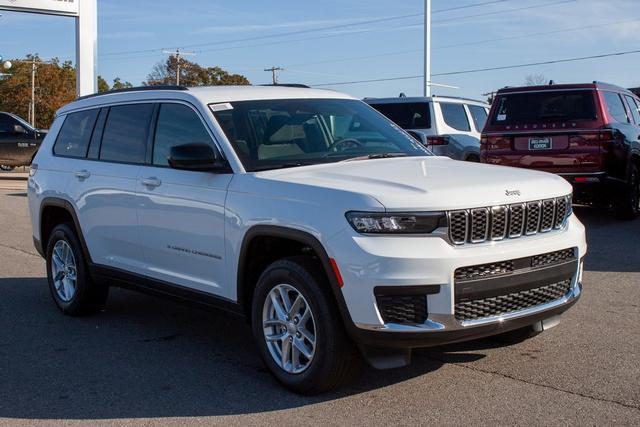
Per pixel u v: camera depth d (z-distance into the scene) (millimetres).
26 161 22016
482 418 4207
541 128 10844
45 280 8367
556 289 4805
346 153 5500
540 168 10898
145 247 5820
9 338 6090
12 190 19250
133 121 6164
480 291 4293
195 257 5344
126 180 5953
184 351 5680
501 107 11258
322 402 4531
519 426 4090
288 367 4730
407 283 4105
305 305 4609
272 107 5652
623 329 5887
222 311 5262
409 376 4922
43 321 6633
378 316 4156
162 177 5598
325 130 5672
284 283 4656
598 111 10641
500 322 4410
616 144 10742
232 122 5379
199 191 5246
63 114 7188
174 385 4922
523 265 4508
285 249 5020
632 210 11641
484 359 5227
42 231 7152
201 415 4402
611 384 4691
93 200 6312
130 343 5914
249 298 5062
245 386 4875
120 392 4816
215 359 5469
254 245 4891
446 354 5352
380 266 4113
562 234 4824
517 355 5301
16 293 7734
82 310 6715
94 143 6566
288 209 4574
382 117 6289
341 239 4250
